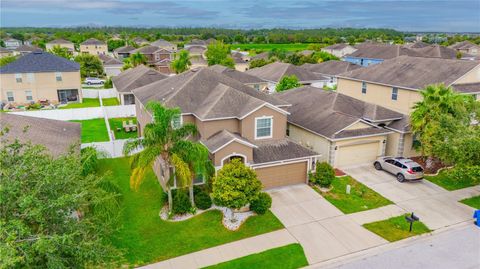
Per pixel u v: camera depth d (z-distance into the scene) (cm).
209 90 2731
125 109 4484
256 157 2341
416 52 6519
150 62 9481
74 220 1216
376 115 2955
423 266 1631
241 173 1884
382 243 1806
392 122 3014
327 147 2730
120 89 4638
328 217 2052
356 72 4212
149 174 2627
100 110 4394
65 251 1105
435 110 2528
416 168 2500
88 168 1850
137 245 1767
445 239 1845
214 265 1627
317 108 3150
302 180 2494
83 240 1133
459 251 1745
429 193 2366
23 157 1197
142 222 1978
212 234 1870
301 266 1631
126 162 2878
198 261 1656
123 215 2042
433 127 2439
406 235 1877
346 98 3238
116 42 12950
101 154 2241
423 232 1903
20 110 4816
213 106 2423
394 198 2291
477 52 9975
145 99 2961
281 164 2388
